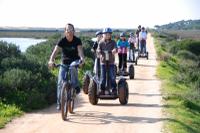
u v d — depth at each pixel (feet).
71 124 40.11
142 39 123.95
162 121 42.47
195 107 57.72
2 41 71.31
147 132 37.91
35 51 98.94
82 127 39.09
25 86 51.26
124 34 78.13
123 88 50.29
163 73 91.91
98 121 41.65
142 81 75.92
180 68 129.39
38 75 56.49
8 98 47.65
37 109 47.19
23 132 36.78
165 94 60.29
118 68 81.56
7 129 37.65
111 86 50.34
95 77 50.42
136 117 44.04
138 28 126.41
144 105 51.34
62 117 41.22
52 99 51.55
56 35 160.04
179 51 225.35
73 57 41.42
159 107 50.29
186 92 71.87
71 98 43.27
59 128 38.50
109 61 49.78
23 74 53.01
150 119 43.24
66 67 41.06
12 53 68.28
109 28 49.70
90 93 49.78
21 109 45.44
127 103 52.34
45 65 62.80
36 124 39.78
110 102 52.65
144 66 105.29
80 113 45.21
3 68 58.44
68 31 40.29
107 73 49.93
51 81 56.59
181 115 47.26
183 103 55.26
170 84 75.36
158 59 129.08
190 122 44.96
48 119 41.98
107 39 49.62
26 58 66.03
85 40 134.00
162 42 291.38
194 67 147.64
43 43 113.91
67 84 40.91
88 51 107.45
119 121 41.93
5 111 43.16
